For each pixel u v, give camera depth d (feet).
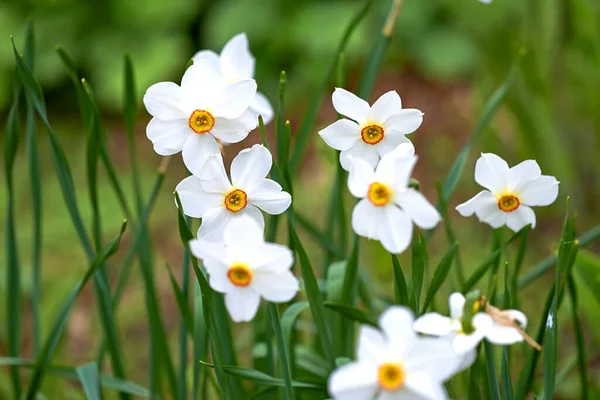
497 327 2.77
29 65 3.53
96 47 9.99
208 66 2.95
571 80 6.41
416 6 9.94
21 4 10.14
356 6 9.87
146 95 2.93
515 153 7.34
